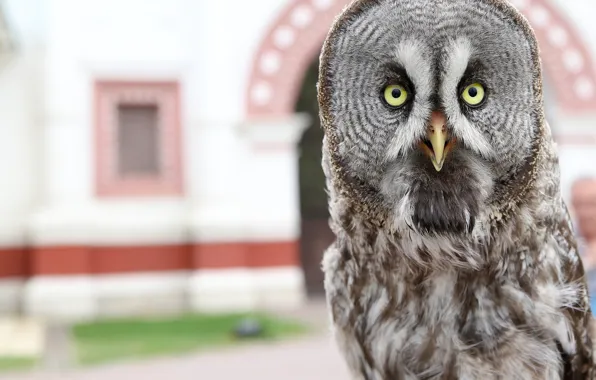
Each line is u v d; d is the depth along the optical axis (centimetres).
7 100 1458
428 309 326
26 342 1141
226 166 1461
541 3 1566
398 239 317
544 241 323
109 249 1451
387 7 298
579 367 340
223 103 1461
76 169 1433
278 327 1200
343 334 352
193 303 1439
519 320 322
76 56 1438
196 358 986
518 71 299
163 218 1465
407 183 309
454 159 304
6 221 1455
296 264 1491
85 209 1430
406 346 331
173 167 1468
